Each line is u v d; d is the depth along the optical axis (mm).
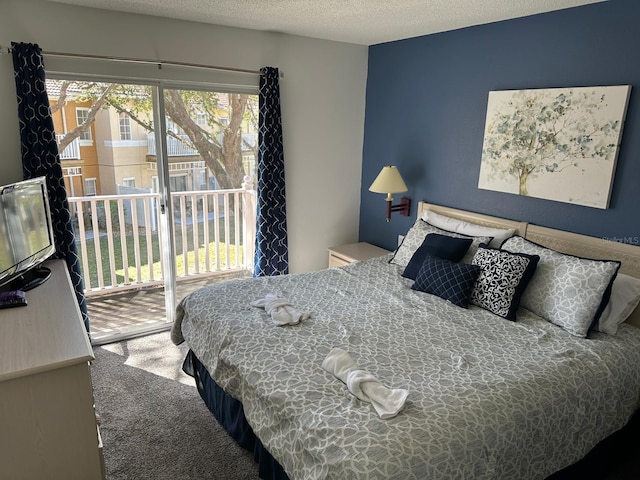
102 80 3094
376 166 4289
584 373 1929
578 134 2633
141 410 2590
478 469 1518
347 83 4160
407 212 3980
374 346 2068
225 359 2086
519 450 1646
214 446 2311
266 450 1918
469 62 3287
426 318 2395
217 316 2383
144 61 3135
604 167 2535
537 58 2854
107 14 2982
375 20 3160
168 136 3535
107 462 2180
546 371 1886
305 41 3828
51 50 2865
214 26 3379
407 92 3842
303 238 4293
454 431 1511
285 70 3793
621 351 2135
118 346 3354
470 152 3361
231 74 3574
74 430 1800
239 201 4344
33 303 2238
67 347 1801
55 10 2826
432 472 1403
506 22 3002
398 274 3146
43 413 1728
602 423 1986
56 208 2973
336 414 1573
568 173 2711
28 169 2850
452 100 3451
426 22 3172
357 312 2459
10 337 1879
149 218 4156
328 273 3145
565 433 1821
